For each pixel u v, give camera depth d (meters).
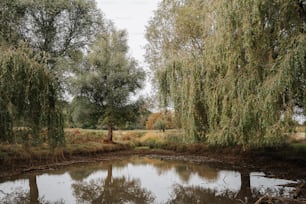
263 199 8.80
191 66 12.68
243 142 10.57
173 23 21.67
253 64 9.61
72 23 23.67
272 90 8.42
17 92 11.75
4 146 14.91
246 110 9.42
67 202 9.38
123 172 15.26
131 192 10.88
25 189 11.02
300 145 15.63
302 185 10.31
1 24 19.19
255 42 9.40
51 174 14.19
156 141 26.00
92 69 25.06
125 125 25.83
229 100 10.34
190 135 12.75
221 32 10.26
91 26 24.64
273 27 9.26
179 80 13.54
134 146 26.16
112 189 11.40
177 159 20.12
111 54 25.34
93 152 21.45
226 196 9.90
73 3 23.08
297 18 8.85
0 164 13.89
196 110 12.61
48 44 22.39
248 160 17.31
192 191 10.84
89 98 24.66
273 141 9.99
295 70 7.93
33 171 14.55
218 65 11.06
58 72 20.83
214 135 11.48
